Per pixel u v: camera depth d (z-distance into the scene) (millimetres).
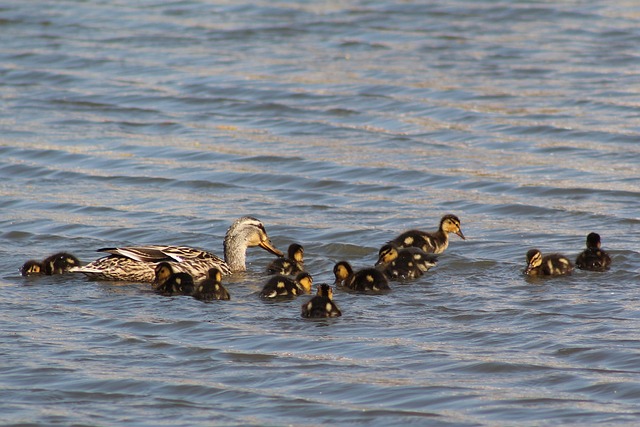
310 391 11031
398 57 29875
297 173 20969
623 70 27781
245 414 10531
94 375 11430
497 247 16641
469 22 33625
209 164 21609
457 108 25094
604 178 20109
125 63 29766
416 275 15070
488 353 11898
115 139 23422
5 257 16234
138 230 17750
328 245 16891
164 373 11500
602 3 35438
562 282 14656
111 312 13531
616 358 11625
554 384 11062
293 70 28750
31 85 27969
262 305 13867
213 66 29281
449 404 10641
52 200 19438
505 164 21219
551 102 25250
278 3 36438
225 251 16172
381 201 19297
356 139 23219
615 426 10078
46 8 36281
